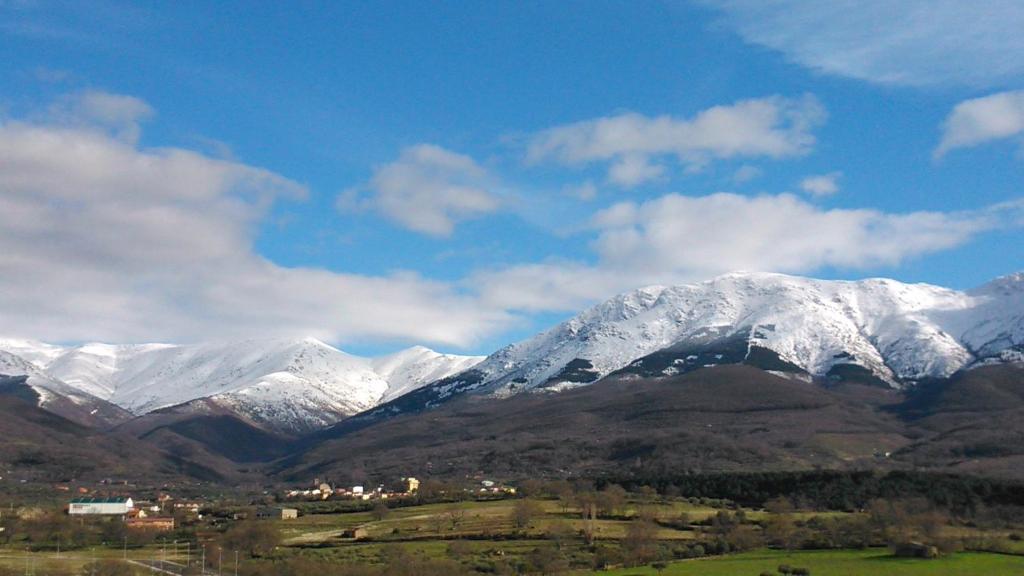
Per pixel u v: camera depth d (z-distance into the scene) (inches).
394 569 7800.2
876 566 7391.7
